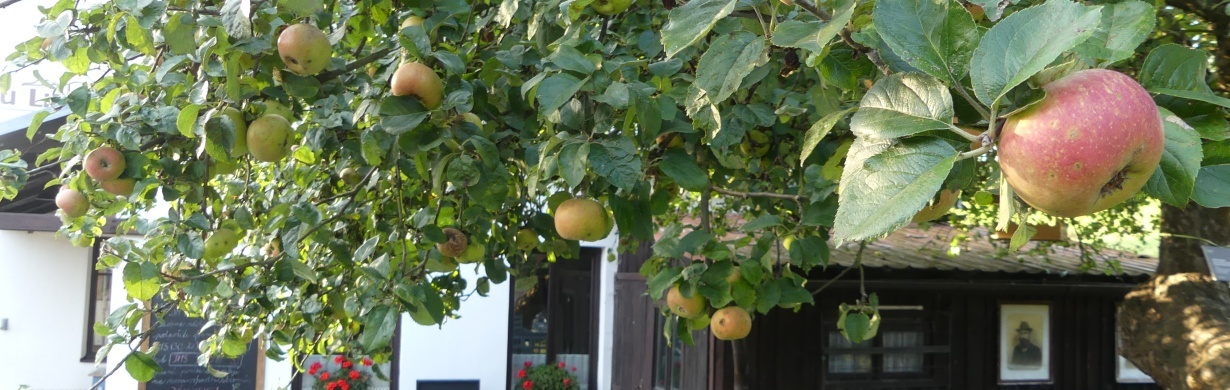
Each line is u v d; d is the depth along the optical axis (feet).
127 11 7.06
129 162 7.49
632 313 25.55
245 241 11.16
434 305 7.50
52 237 25.11
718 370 18.39
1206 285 10.70
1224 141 3.57
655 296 8.06
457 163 6.98
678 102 7.58
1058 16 2.77
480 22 8.95
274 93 7.66
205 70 6.97
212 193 9.48
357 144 8.63
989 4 4.09
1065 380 19.79
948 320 19.17
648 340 24.02
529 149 7.91
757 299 8.54
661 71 7.82
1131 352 11.46
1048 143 2.73
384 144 7.43
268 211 9.90
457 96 7.03
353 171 10.70
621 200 7.33
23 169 8.46
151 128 7.59
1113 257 19.67
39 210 23.95
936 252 18.38
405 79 6.97
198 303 11.22
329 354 13.10
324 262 10.66
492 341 24.90
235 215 8.58
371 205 10.27
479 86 8.09
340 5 9.23
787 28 4.22
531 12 8.56
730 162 9.50
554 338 26.99
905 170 2.89
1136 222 18.61
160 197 19.35
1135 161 2.82
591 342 27.27
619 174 6.36
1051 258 19.77
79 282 25.20
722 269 8.24
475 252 8.89
